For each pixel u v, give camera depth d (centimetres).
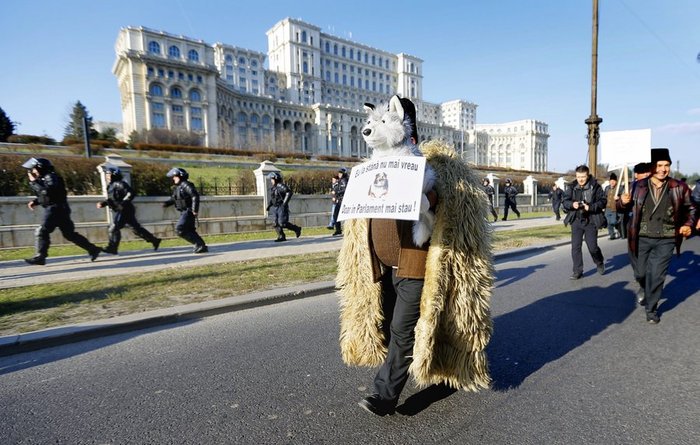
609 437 230
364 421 251
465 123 13350
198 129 7550
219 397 285
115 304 494
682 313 474
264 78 10212
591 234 672
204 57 8081
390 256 248
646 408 263
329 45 11294
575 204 647
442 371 263
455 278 243
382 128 235
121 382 312
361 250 274
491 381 302
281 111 9175
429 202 225
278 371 327
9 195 1071
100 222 1124
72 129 5903
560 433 235
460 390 289
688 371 319
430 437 233
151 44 7488
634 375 312
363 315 278
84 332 405
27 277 662
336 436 235
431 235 240
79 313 459
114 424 252
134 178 1212
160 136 5012
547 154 13338
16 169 1084
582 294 567
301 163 3547
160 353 370
